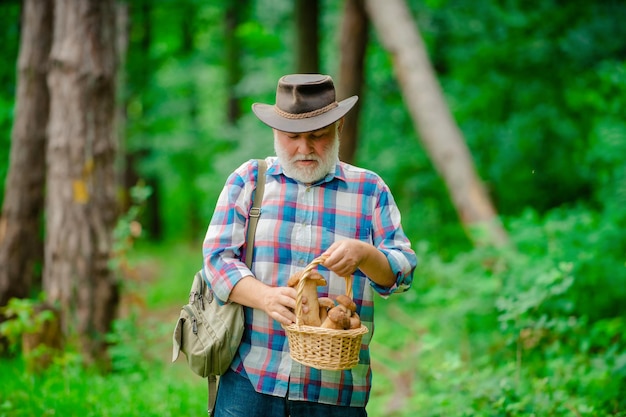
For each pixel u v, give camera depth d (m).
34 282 7.81
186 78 19.11
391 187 13.09
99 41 6.81
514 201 12.70
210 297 2.96
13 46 11.09
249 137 14.16
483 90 12.38
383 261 2.73
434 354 6.49
